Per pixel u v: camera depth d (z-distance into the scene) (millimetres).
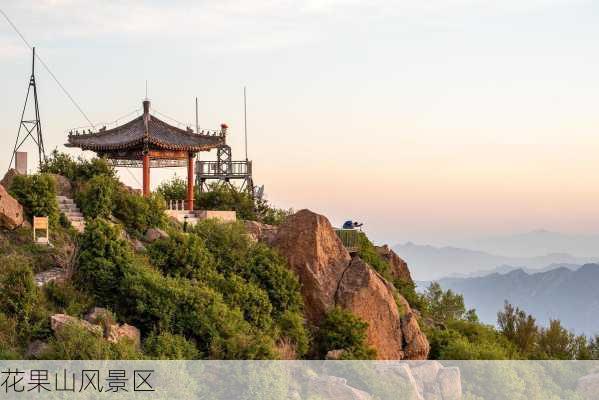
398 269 92000
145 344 48406
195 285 54594
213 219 66250
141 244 61062
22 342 46000
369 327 61906
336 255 65062
